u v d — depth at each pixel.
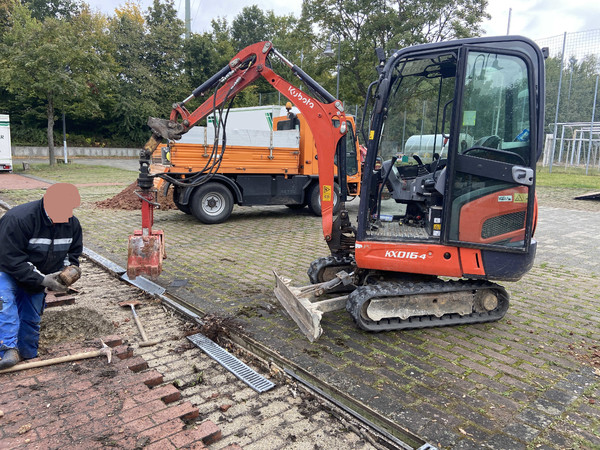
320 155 4.79
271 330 4.19
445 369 3.54
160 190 8.65
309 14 19.70
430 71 4.46
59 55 20.53
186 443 2.50
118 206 11.29
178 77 34.53
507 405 3.07
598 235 8.89
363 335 4.13
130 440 2.50
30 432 2.53
